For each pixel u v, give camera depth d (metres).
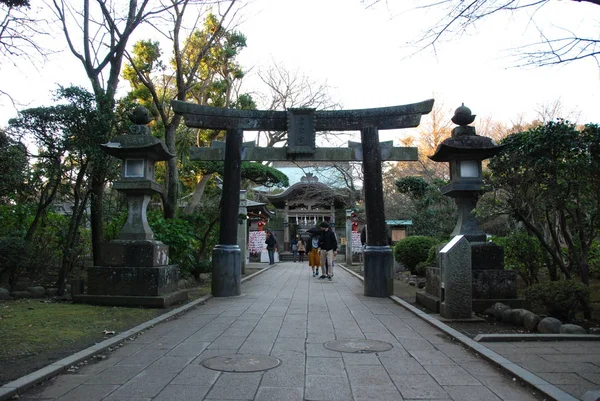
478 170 8.81
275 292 11.48
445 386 4.18
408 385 4.20
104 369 4.67
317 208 33.41
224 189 11.06
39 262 11.63
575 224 8.11
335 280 15.03
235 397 3.85
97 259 11.03
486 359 5.02
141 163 9.31
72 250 10.43
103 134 9.78
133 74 15.05
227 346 5.65
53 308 8.16
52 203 12.45
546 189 7.70
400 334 6.42
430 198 18.94
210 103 18.61
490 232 18.89
